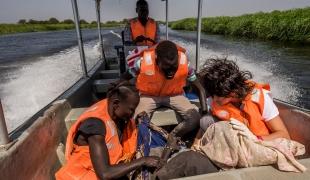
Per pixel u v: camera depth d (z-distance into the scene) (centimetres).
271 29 1636
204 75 160
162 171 143
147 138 188
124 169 138
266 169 126
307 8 1556
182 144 195
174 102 259
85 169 147
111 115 150
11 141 154
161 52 222
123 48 455
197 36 364
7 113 493
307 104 520
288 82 668
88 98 374
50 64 930
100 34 649
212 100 178
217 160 138
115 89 148
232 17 2548
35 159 171
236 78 151
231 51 1190
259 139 143
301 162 130
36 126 178
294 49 1218
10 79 734
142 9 438
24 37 2930
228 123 146
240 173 122
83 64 398
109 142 147
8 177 138
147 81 249
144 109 258
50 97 575
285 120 200
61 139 226
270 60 958
